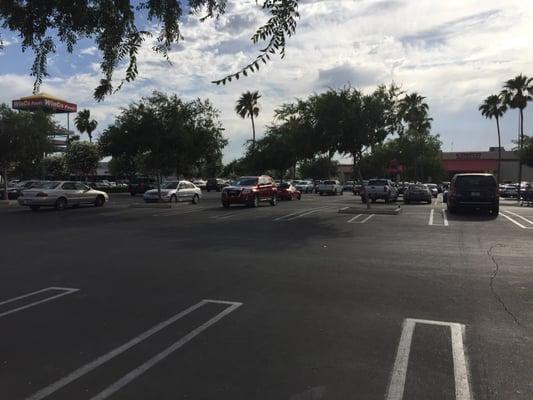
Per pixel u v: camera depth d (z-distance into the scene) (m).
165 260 10.45
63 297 7.27
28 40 3.65
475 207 23.02
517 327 5.84
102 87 3.82
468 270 9.34
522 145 48.94
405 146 67.56
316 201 36.78
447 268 9.54
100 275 8.88
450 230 16.23
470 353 4.98
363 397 3.97
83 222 19.58
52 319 6.15
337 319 6.15
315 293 7.49
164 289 7.75
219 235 14.91
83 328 5.79
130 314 6.36
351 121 23.47
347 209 23.97
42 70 3.70
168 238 14.25
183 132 28.34
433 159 81.88
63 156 70.31
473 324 5.96
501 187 56.53
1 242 13.56
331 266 9.73
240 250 11.84
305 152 25.34
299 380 4.30
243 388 4.13
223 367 4.59
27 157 32.78
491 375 4.43
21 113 32.62
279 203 33.44
